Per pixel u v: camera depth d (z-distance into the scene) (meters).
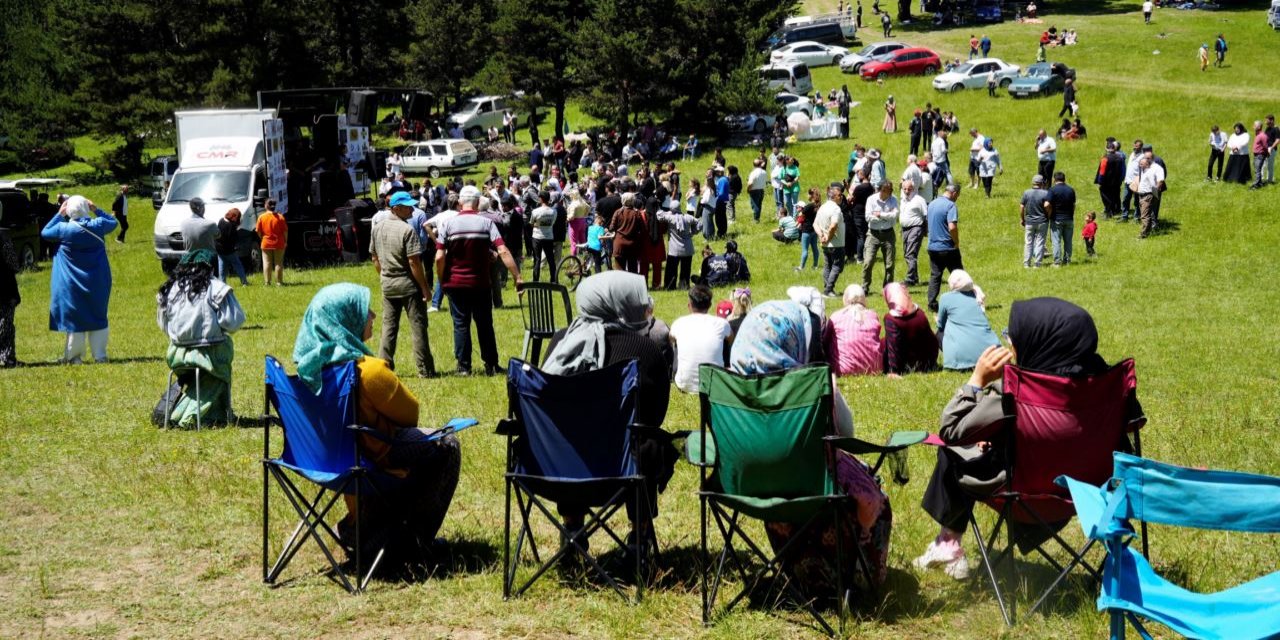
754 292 19.80
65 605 5.25
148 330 16.88
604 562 5.74
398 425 5.48
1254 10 65.56
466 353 11.40
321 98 32.47
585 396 5.11
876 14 74.94
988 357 5.04
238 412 9.68
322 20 56.81
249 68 49.50
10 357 12.37
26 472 7.59
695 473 7.42
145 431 8.85
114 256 31.31
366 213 27.22
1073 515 5.05
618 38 45.16
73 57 52.41
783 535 5.16
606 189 22.94
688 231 20.84
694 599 5.22
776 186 29.56
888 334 12.16
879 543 5.13
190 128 26.97
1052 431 4.77
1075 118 37.34
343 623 5.02
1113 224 26.52
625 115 47.47
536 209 21.38
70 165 58.41
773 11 45.97
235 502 6.88
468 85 61.34
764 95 44.62
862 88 52.44
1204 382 11.20
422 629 4.95
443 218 17.47
